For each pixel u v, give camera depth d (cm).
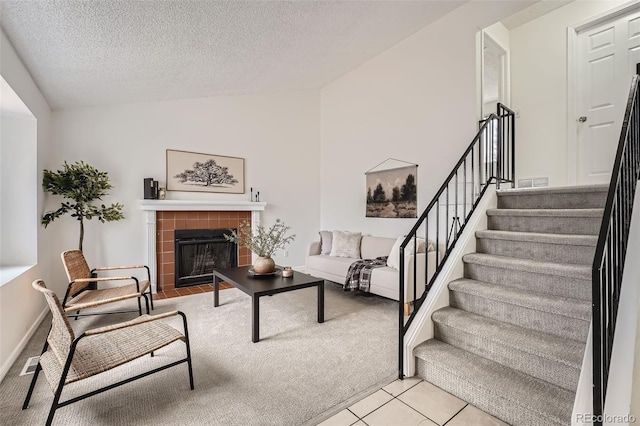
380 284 360
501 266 230
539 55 413
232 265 502
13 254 300
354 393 193
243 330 292
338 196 561
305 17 310
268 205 538
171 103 447
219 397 188
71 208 339
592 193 256
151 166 432
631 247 174
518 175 432
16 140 304
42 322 308
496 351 193
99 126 395
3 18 200
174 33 265
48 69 276
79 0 195
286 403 183
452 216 388
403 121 449
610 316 142
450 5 374
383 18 370
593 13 367
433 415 173
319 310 312
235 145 505
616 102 354
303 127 578
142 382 204
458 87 381
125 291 314
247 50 341
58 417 170
